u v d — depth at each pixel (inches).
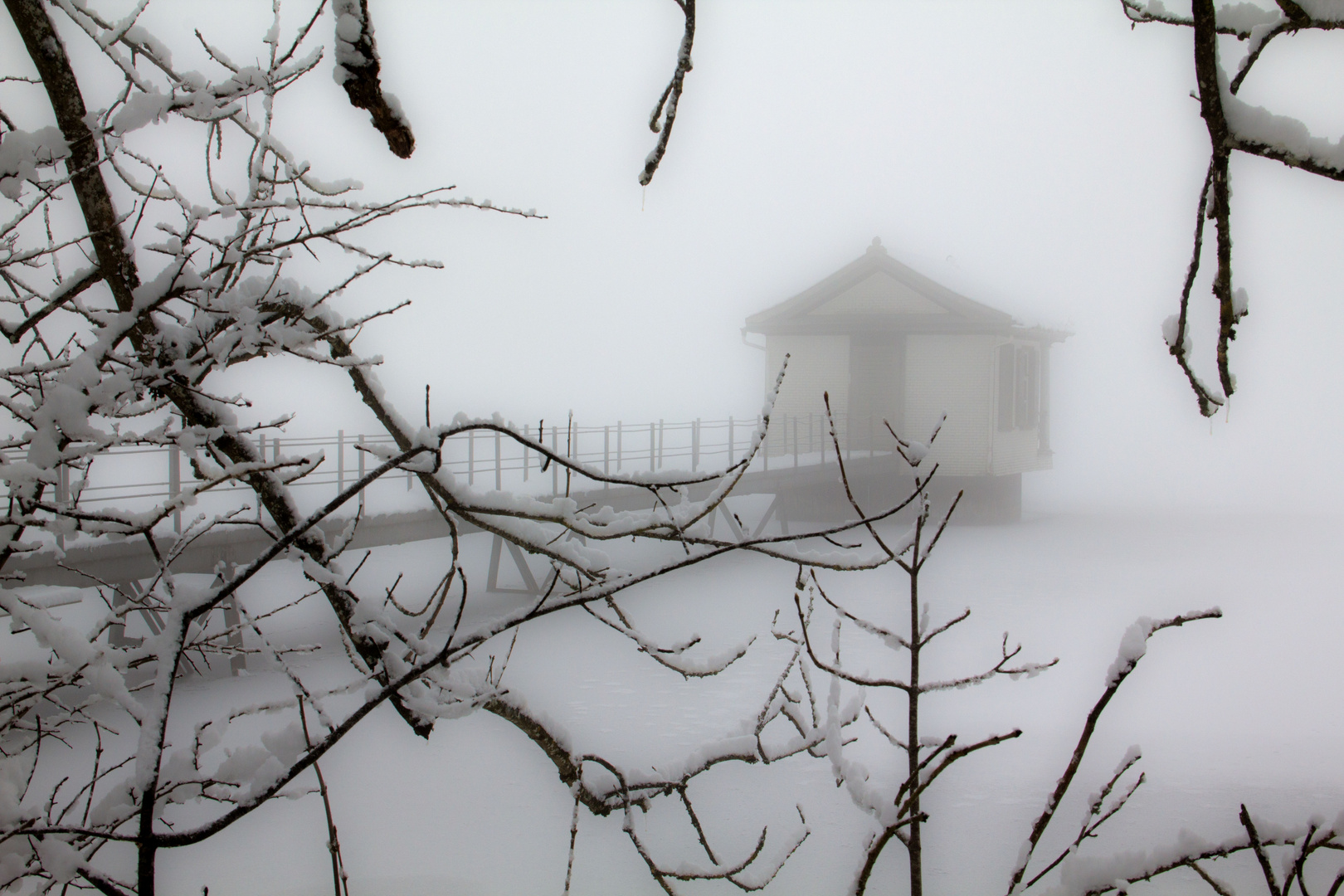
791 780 319.9
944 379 1072.8
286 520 105.0
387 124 84.5
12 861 78.9
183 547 103.3
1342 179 49.0
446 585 95.9
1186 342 55.9
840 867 251.1
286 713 371.2
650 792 122.6
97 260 100.0
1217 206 52.0
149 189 100.2
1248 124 50.2
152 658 94.7
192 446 99.3
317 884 238.4
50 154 92.1
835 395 1099.3
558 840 269.3
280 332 100.3
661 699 412.5
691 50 62.8
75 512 91.5
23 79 100.0
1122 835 273.3
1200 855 75.5
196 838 71.6
